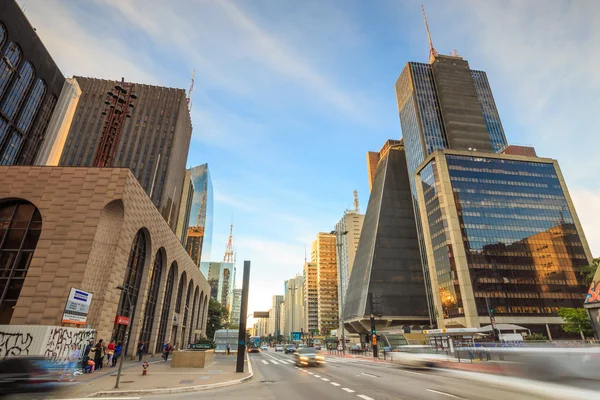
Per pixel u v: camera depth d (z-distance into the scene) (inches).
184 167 4643.2
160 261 1702.8
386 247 4101.9
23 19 2240.4
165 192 3722.9
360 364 1240.2
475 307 2962.6
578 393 468.8
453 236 3235.7
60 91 2731.3
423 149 4451.3
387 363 1289.4
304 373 890.1
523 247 3282.5
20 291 986.1
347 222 7539.4
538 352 554.9
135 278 1341.0
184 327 2509.8
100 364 883.4
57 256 1013.8
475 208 3385.8
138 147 3971.5
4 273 1015.6
